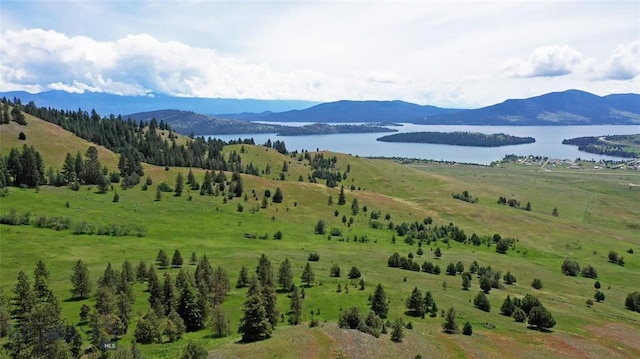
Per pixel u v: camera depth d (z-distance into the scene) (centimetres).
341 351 7081
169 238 16462
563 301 12912
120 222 17600
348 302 10688
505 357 8038
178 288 9362
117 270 10738
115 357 6288
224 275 10612
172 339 7888
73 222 16412
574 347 9006
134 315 8881
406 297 11481
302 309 10112
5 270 11431
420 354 7500
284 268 11531
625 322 11356
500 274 15262
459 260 17100
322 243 18050
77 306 9181
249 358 6731
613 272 17600
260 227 19638
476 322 10100
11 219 15575
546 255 19788
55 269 11812
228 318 8725
